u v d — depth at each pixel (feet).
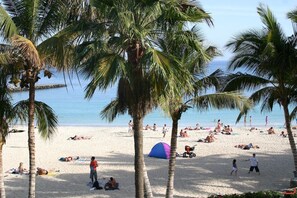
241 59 61.00
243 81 61.21
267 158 100.22
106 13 38.73
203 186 72.64
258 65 60.29
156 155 101.45
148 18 38.09
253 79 61.26
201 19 39.65
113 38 38.17
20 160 99.86
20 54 40.34
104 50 37.93
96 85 36.01
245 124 177.99
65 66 42.37
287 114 63.36
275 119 209.67
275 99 66.59
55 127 53.78
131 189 70.69
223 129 158.61
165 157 100.01
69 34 40.78
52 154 107.86
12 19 43.29
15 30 40.96
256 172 84.12
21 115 50.21
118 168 88.58
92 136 146.20
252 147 115.55
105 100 283.18
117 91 41.63
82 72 38.93
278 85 63.05
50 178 79.30
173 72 37.11
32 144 46.29
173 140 51.67
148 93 40.52
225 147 117.60
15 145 123.65
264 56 57.47
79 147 120.16
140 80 39.81
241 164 92.73
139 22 37.91
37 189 71.05
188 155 102.22
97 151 112.37
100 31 38.93
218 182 75.72
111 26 38.58
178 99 46.68
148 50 36.65
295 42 56.75
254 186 72.59
